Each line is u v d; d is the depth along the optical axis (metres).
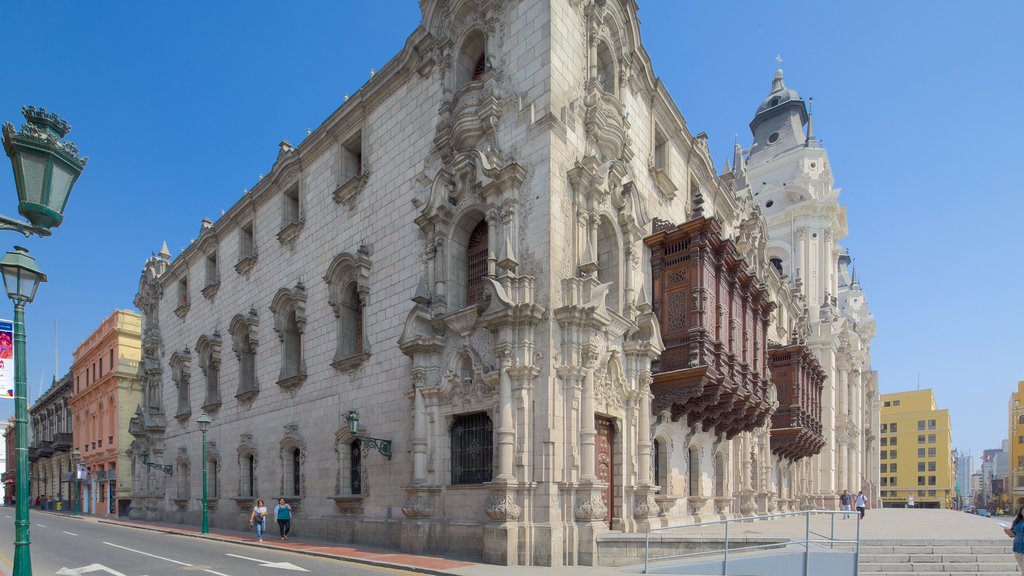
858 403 57.09
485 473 17.47
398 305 21.94
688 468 23.81
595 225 18.53
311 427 25.34
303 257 27.78
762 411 27.22
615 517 18.47
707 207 30.31
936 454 116.31
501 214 18.03
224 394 32.50
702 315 21.06
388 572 14.84
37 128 7.45
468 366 18.23
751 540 15.40
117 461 48.56
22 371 8.13
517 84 18.75
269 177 30.31
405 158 22.73
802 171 54.88
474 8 20.56
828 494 44.56
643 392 19.70
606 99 19.89
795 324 43.97
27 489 7.97
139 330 52.00
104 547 21.72
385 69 23.88
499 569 14.71
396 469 20.69
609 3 20.95
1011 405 111.00
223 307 34.00
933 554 15.59
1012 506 107.00
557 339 16.84
